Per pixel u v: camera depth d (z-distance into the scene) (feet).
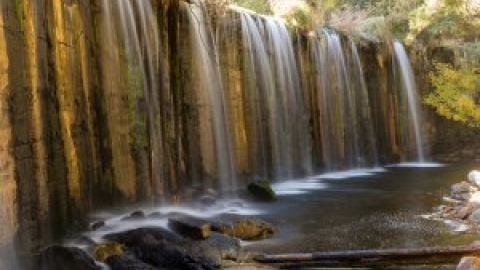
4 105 22.81
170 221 32.12
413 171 66.44
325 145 65.51
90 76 34.22
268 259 28.25
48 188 27.22
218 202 44.14
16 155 23.82
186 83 46.09
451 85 65.00
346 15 76.89
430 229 34.47
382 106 75.31
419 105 79.36
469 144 78.38
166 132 42.68
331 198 47.65
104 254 27.07
